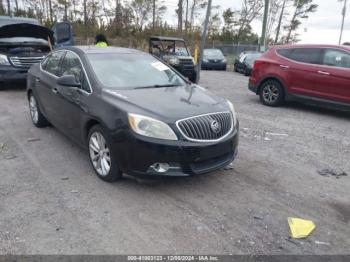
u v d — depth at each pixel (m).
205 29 11.91
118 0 40.84
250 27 47.53
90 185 4.23
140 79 4.89
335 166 5.18
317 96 8.48
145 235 3.29
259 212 3.77
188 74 13.89
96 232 3.30
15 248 3.04
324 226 3.56
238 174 4.73
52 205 3.75
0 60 9.62
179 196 4.05
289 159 5.39
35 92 6.24
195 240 3.24
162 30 39.69
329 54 8.33
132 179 4.39
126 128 3.83
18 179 4.35
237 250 3.13
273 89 9.43
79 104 4.57
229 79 16.88
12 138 5.89
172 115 3.84
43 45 10.77
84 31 36.38
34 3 40.31
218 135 4.06
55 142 5.71
